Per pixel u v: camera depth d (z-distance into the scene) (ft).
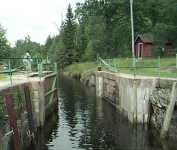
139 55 174.70
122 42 195.83
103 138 66.39
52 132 72.69
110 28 202.39
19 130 56.13
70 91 148.15
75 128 75.72
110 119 83.87
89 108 101.86
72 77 240.94
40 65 81.92
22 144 56.80
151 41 169.78
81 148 61.00
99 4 194.29
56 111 97.76
